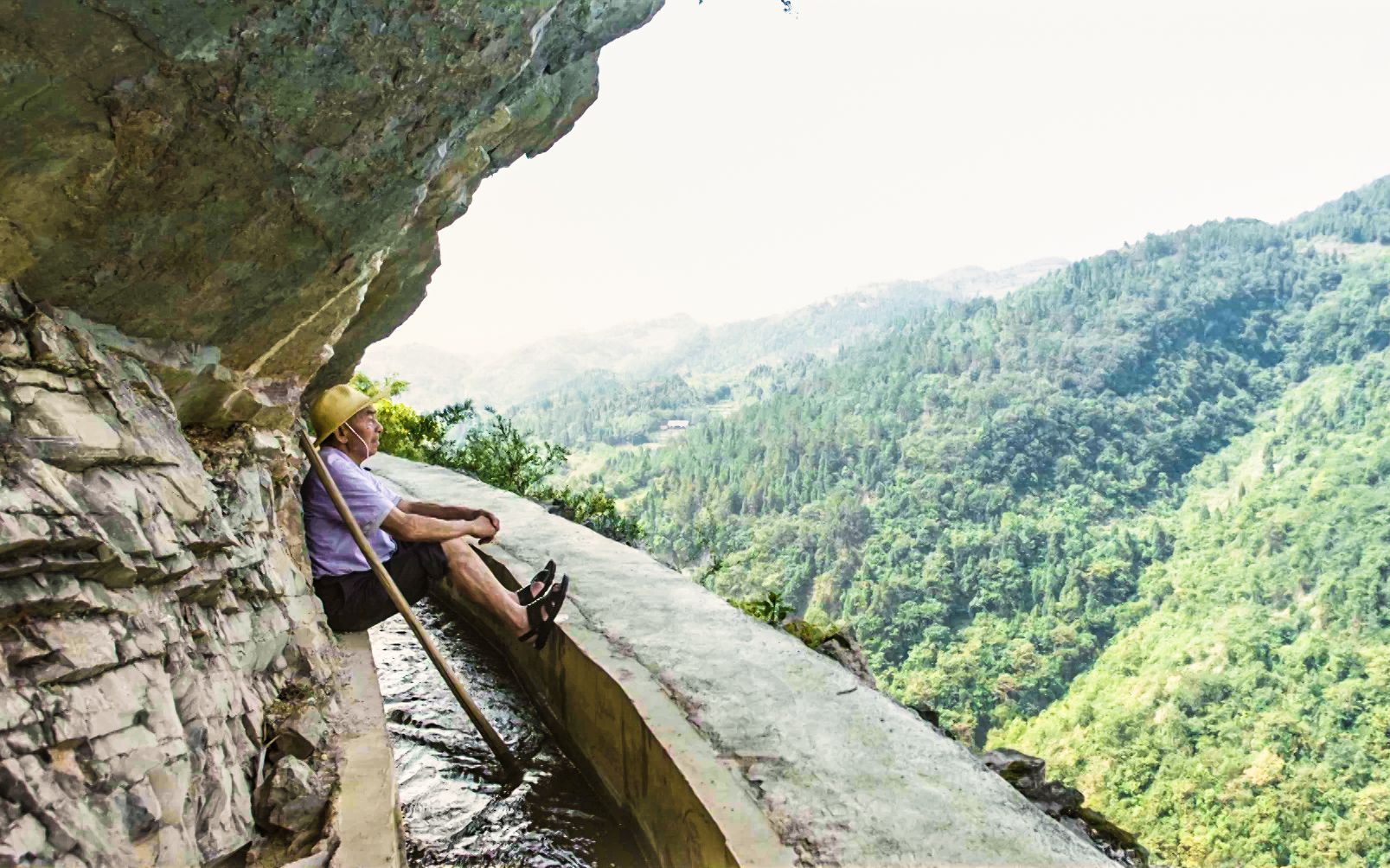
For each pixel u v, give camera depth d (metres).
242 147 2.04
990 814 2.55
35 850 1.54
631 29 3.52
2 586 1.66
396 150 2.36
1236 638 114.81
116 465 2.09
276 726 2.65
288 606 3.05
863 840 2.38
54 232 1.92
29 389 1.90
